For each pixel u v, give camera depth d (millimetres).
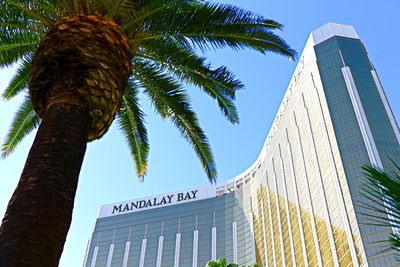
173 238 135875
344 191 68125
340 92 82750
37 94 7602
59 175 6035
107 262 139250
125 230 146625
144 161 15102
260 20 11461
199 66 12172
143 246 138375
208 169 13742
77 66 7465
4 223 5371
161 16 10297
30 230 5266
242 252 117250
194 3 11609
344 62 87562
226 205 135250
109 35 8219
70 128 6723
